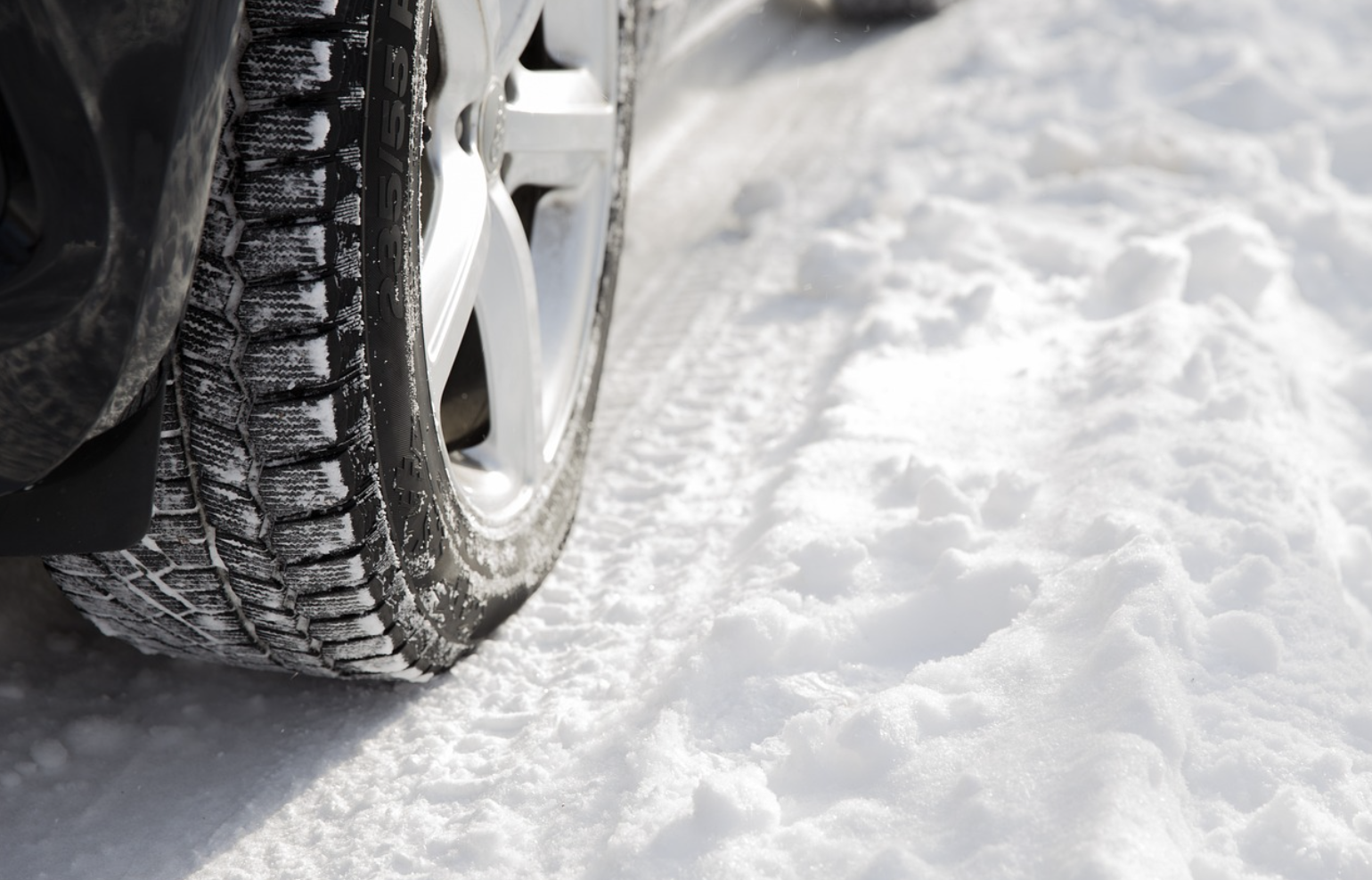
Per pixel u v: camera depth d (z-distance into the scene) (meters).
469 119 1.76
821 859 1.29
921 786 1.36
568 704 1.71
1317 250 3.25
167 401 1.29
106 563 1.41
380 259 1.37
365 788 1.58
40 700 1.72
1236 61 4.50
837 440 2.31
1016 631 1.62
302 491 1.36
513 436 1.95
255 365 1.30
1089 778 1.28
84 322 1.11
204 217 1.18
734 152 4.35
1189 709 1.46
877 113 4.55
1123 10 5.24
